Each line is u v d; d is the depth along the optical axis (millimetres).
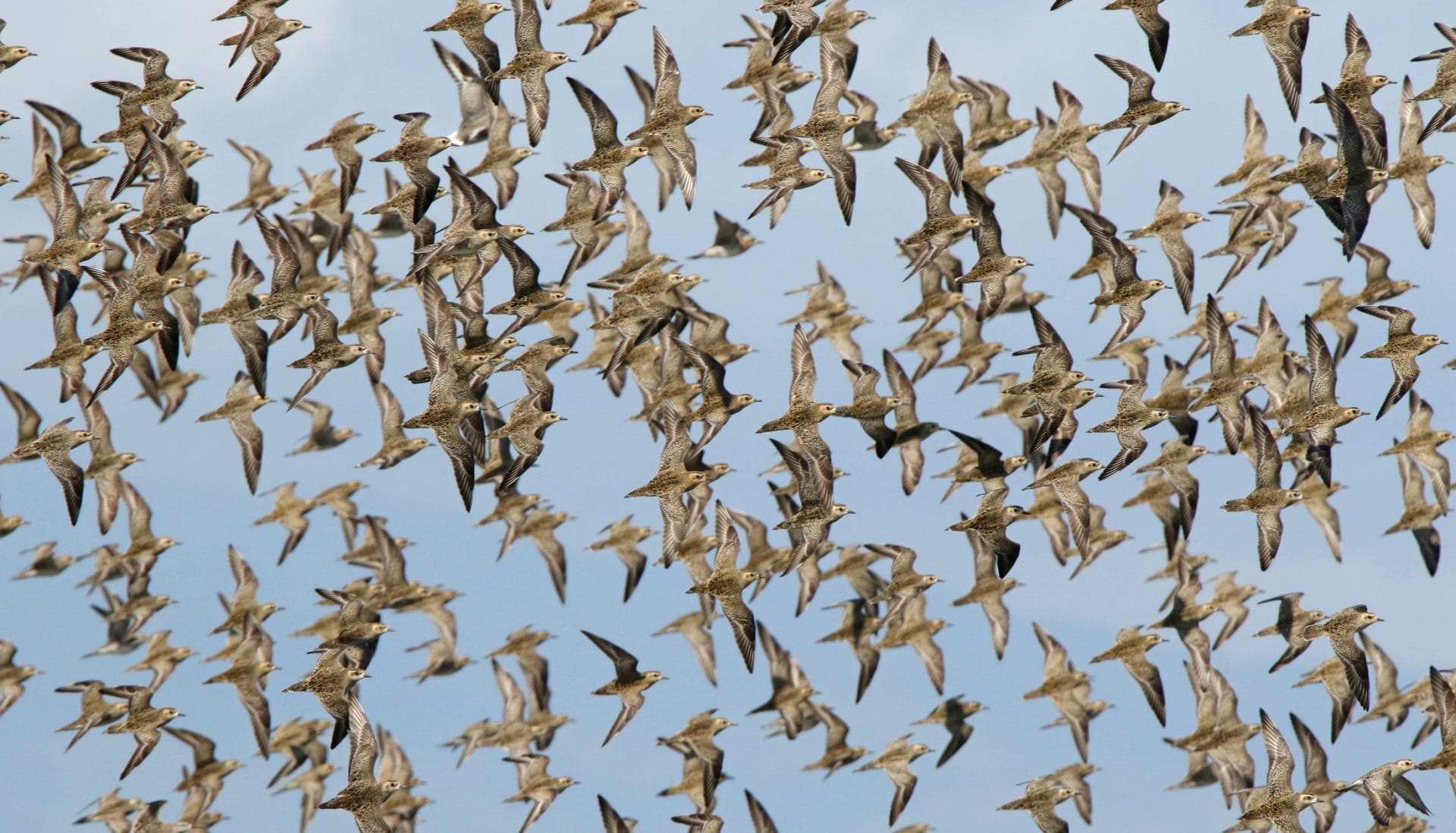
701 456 53750
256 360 50938
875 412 49312
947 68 53969
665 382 54250
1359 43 47844
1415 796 48625
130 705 51719
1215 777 52938
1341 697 51500
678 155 50688
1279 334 51812
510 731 53500
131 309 49969
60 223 48625
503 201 51531
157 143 50844
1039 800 53125
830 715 54188
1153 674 53938
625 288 52438
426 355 49312
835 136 52500
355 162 51125
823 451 48656
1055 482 50531
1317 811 49125
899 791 53562
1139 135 51969
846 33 53094
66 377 52781
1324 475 49719
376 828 45250
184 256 51344
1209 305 50844
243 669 52281
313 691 48875
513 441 49656
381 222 53000
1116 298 52688
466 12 49688
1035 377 50000
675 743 51812
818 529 48750
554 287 53281
